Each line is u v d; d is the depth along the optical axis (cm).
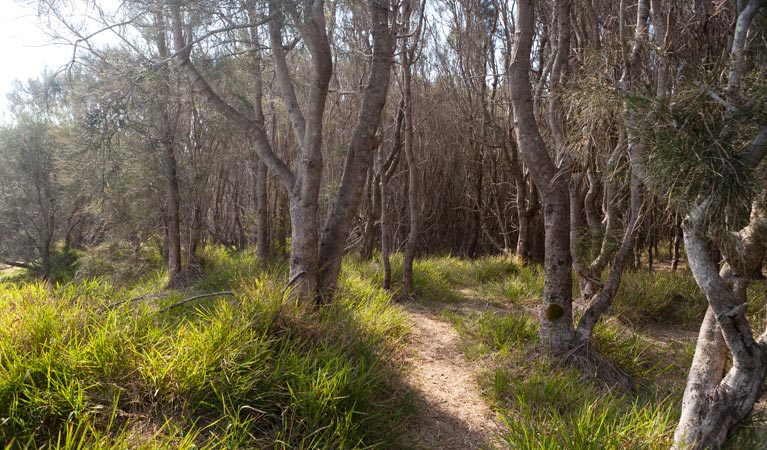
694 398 261
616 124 317
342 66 1167
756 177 225
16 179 1432
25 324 305
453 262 1032
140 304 415
